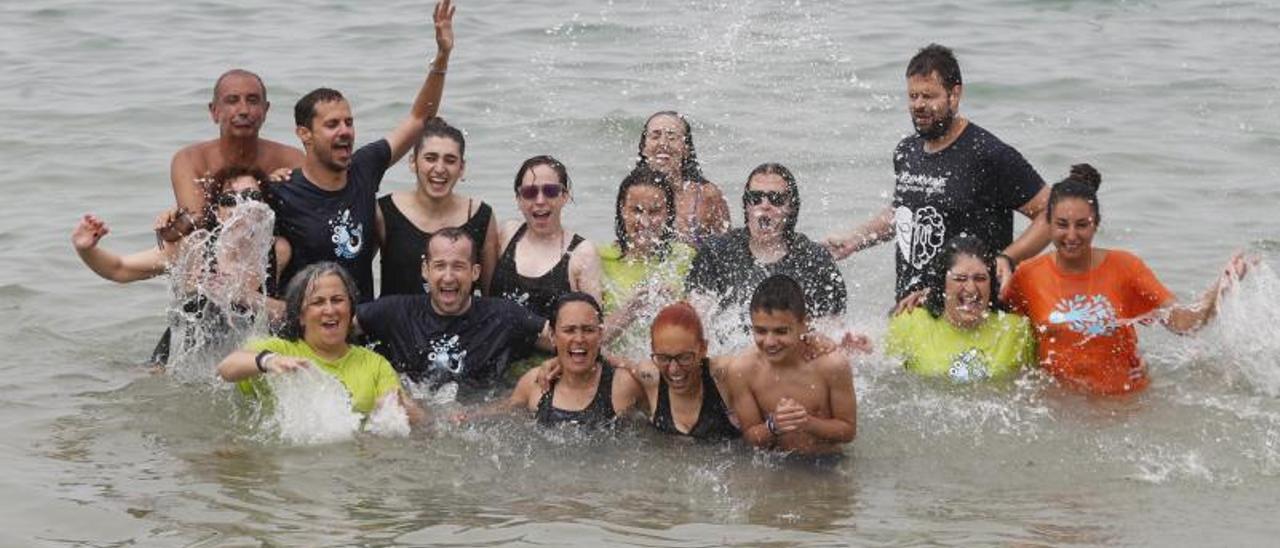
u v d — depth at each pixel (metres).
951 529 6.65
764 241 8.81
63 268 10.73
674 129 9.55
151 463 7.44
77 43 16.98
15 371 8.84
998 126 14.01
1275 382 8.47
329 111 8.49
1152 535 6.56
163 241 8.90
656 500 7.03
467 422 8.00
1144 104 14.75
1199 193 12.23
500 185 12.20
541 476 7.34
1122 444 7.66
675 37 17.12
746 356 7.71
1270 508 6.87
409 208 8.84
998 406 8.14
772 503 6.99
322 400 7.98
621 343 8.59
